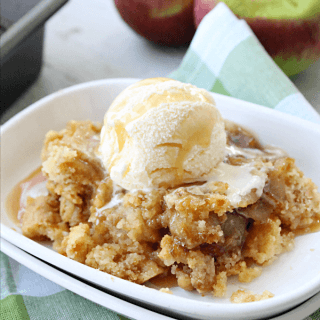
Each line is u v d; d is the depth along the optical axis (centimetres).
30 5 47
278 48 43
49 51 50
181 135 34
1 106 44
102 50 50
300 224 36
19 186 39
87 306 34
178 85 35
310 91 45
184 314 32
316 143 37
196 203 33
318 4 42
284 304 31
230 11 42
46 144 38
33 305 34
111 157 35
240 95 40
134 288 32
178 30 47
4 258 37
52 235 36
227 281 34
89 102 41
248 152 38
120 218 35
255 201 34
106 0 57
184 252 34
